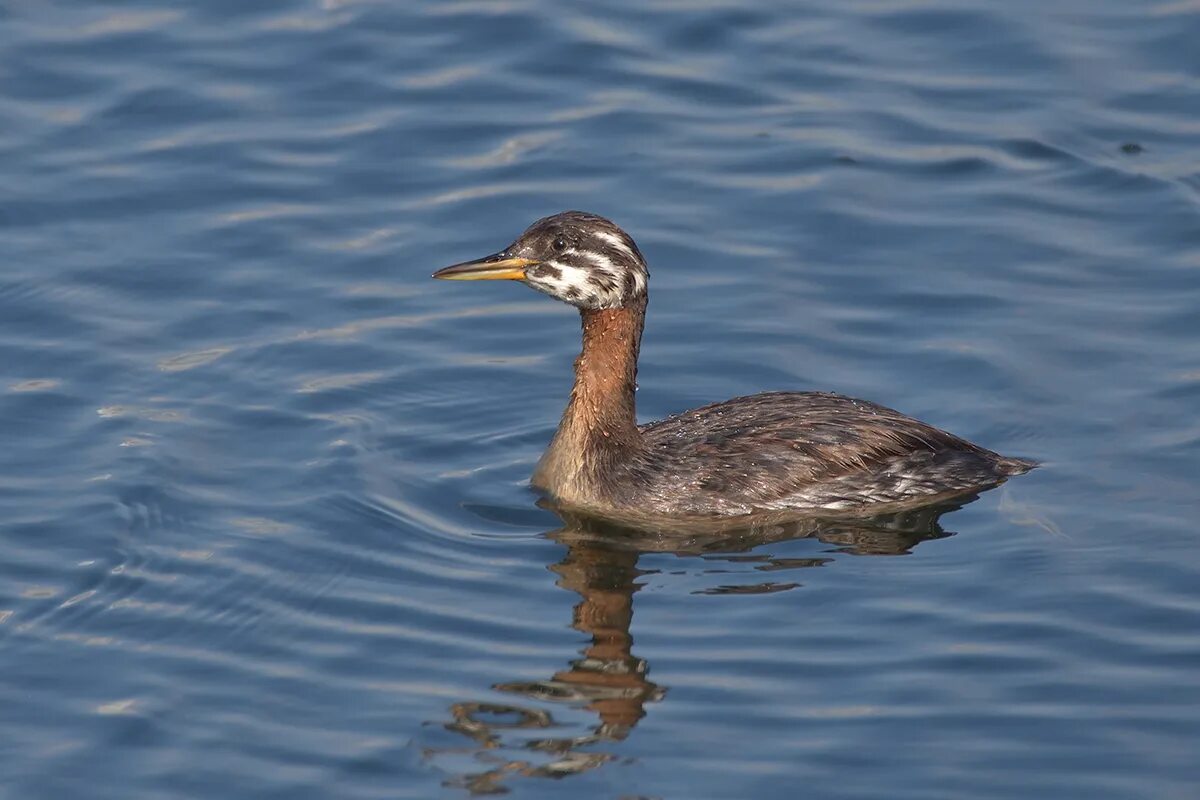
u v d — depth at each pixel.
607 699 13.76
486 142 22.52
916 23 24.75
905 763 13.00
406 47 24.16
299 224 21.06
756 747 13.19
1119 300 19.78
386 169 22.03
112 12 24.67
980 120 22.88
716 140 22.58
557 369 19.03
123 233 20.80
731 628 14.73
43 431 17.48
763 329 19.50
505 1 24.95
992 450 17.45
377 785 12.79
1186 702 13.63
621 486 16.72
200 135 22.47
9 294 19.64
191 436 17.50
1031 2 24.92
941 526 16.38
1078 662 14.17
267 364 18.78
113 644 14.41
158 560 15.55
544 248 16.78
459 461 17.48
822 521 16.59
